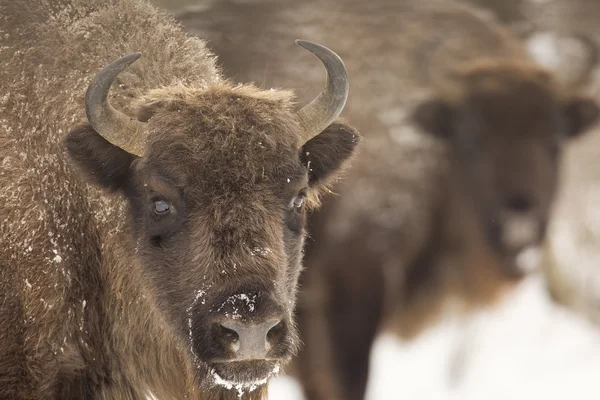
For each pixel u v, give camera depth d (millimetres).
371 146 42406
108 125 23062
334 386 41031
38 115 24922
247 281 21422
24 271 24344
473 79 44094
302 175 23062
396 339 45188
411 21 45406
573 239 58344
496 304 45500
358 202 41594
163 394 26250
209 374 22875
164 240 23000
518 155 42781
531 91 43625
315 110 24109
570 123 45656
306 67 40719
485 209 43125
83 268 25234
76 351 25219
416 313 44719
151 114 23453
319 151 25469
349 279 41312
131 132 23219
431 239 44031
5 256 24250
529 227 42688
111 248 25125
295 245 23391
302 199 23547
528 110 43312
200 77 26094
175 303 22828
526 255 43531
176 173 22406
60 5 26016
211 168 22203
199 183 22266
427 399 45375
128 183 24188
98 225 25172
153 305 24156
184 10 40062
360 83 43094
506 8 58688
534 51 56844
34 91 25031
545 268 55250
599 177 61781
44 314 24516
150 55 25812
